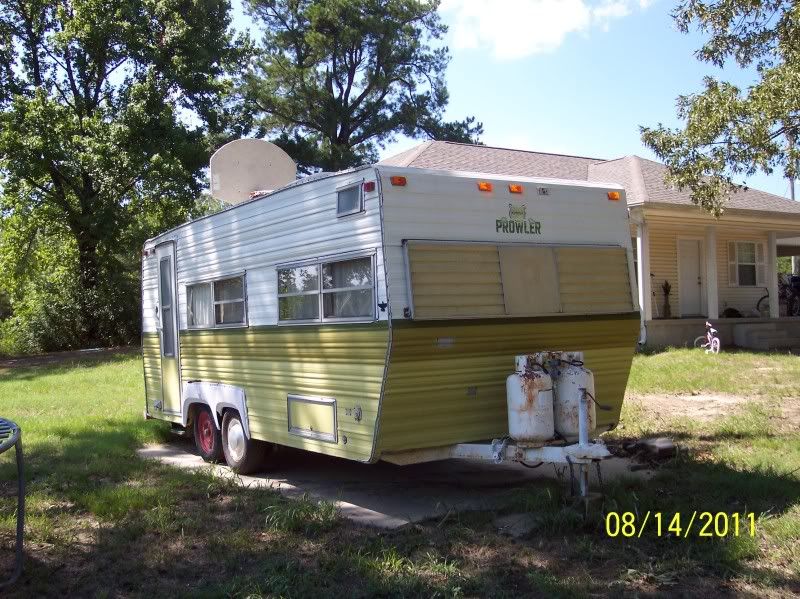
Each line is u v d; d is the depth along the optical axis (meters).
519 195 6.39
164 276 9.52
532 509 5.93
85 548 5.46
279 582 4.65
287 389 6.82
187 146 24.86
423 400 5.87
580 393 5.57
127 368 18.81
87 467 7.93
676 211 17.20
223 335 7.92
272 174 10.01
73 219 26.70
